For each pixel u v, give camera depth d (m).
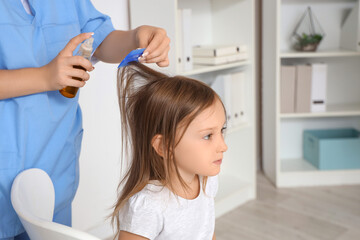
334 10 2.79
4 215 0.83
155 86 0.88
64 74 0.79
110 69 2.06
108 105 2.08
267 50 2.67
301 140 2.98
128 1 2.13
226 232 2.16
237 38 2.51
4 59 0.82
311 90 2.66
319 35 2.62
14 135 0.83
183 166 0.87
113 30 1.14
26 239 0.92
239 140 2.59
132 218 0.83
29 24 0.86
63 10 0.97
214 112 0.85
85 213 2.06
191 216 0.91
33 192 0.81
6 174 0.82
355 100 2.95
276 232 2.15
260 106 2.98
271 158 2.77
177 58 2.00
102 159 2.10
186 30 2.08
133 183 0.92
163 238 0.89
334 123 2.97
